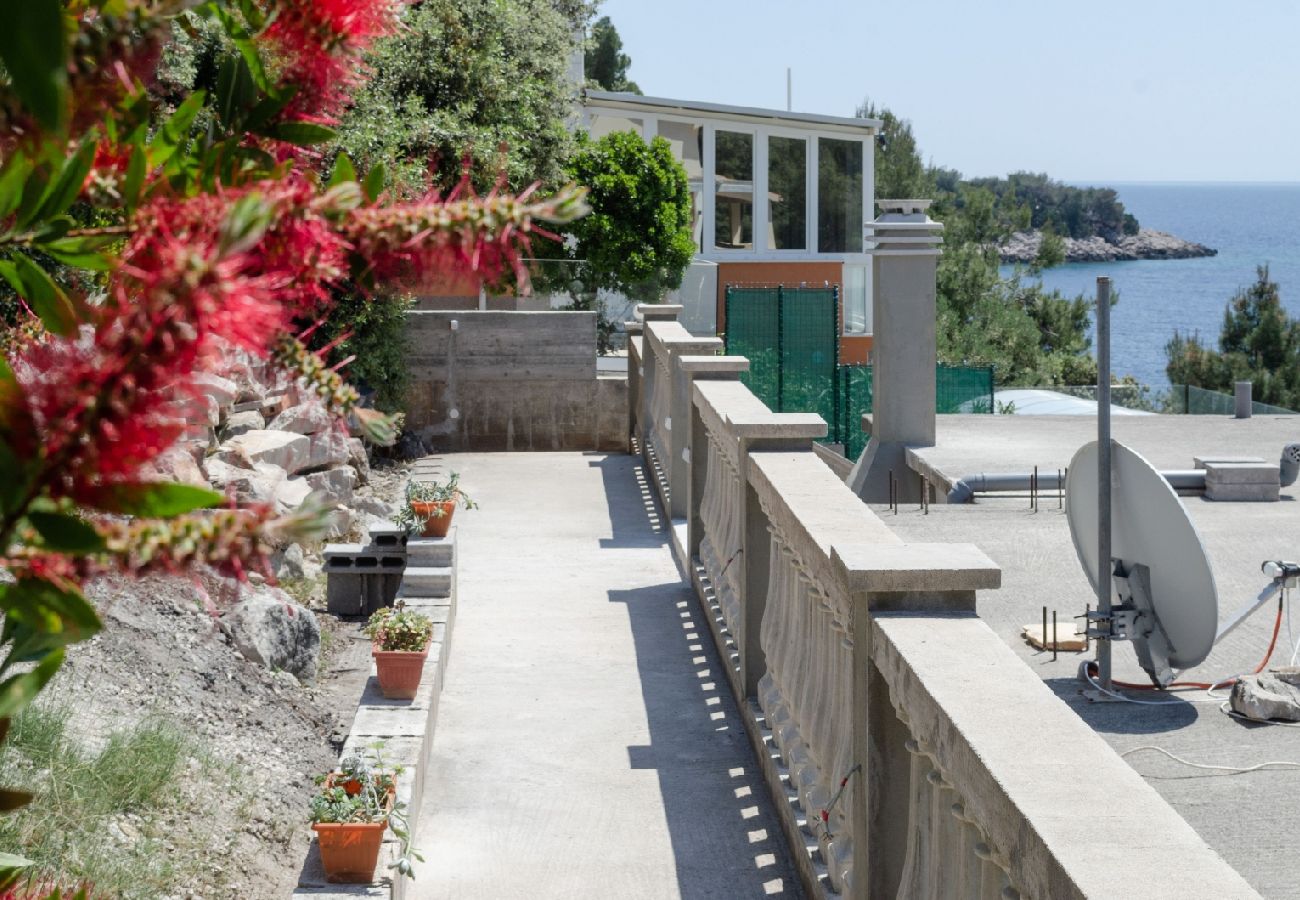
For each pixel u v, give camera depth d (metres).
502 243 1.08
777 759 6.48
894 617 4.23
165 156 1.24
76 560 0.93
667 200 19.70
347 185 1.05
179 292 0.82
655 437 14.05
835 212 28.02
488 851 6.08
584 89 23.30
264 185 1.07
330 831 5.20
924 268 14.86
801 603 6.14
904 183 56.09
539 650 8.77
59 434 0.81
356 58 1.30
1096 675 7.50
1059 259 52.62
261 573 0.92
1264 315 41.47
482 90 17.47
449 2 17.08
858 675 4.47
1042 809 2.79
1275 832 5.48
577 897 5.67
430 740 7.07
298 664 8.50
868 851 4.44
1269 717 6.79
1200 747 6.48
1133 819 2.74
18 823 5.02
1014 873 2.85
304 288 1.05
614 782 6.80
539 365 16.61
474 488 14.06
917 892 4.10
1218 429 16.98
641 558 11.05
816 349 19.64
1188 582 6.94
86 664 6.85
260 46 1.28
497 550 11.34
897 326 14.89
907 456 14.85
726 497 8.91
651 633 9.10
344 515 11.48
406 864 5.42
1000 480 12.54
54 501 0.84
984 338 45.97
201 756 6.48
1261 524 11.78
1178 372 42.06
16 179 1.00
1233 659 8.01
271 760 7.00
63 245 1.02
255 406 12.18
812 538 5.43
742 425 7.29
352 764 5.62
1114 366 133.00
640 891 5.72
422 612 8.71
